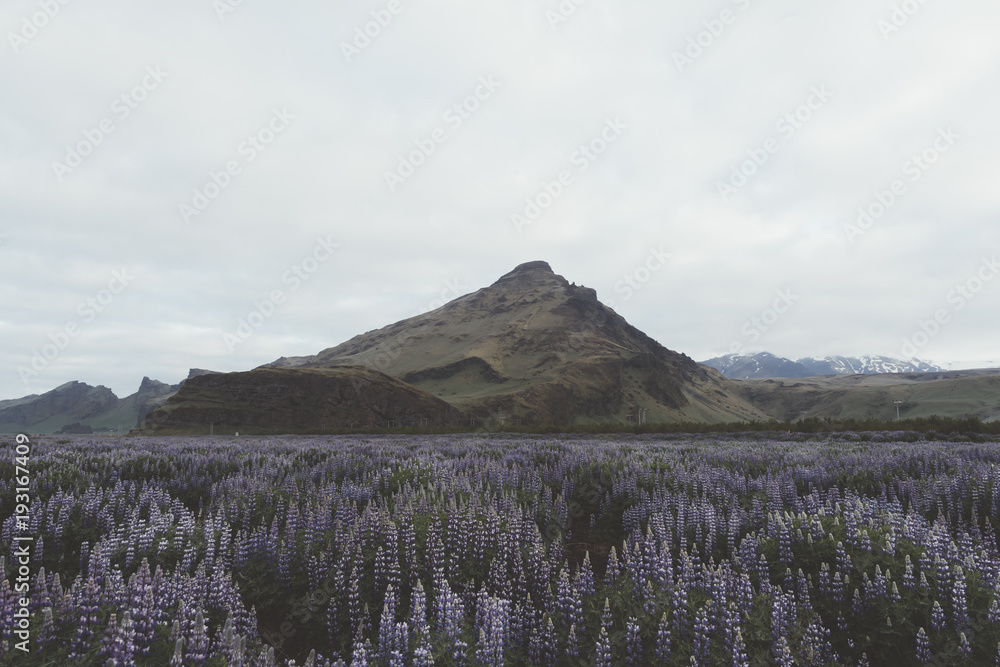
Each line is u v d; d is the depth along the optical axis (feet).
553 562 24.38
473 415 564.71
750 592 18.45
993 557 22.44
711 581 18.57
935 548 20.47
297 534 27.58
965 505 33.47
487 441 111.75
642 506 36.24
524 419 572.51
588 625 17.34
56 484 41.14
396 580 21.56
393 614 17.17
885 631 17.56
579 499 44.01
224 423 409.28
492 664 15.44
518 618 18.42
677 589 17.80
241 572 24.52
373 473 47.34
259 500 37.35
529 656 17.06
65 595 15.69
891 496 36.96
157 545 25.75
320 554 24.41
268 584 24.07
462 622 17.12
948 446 70.49
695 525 30.37
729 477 41.47
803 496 37.11
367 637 19.13
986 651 15.97
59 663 13.75
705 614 16.26
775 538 24.59
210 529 25.77
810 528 23.81
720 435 130.62
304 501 37.24
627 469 46.03
